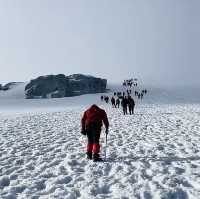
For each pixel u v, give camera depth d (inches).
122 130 770.8
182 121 954.7
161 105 2623.0
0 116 1624.0
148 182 343.3
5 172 396.5
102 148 537.0
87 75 5930.1
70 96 5246.1
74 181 354.9
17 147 554.3
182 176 361.1
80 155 486.6
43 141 619.5
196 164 413.7
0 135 706.8
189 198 296.0
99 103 3316.9
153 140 611.8
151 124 903.7
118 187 328.2
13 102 4375.0
